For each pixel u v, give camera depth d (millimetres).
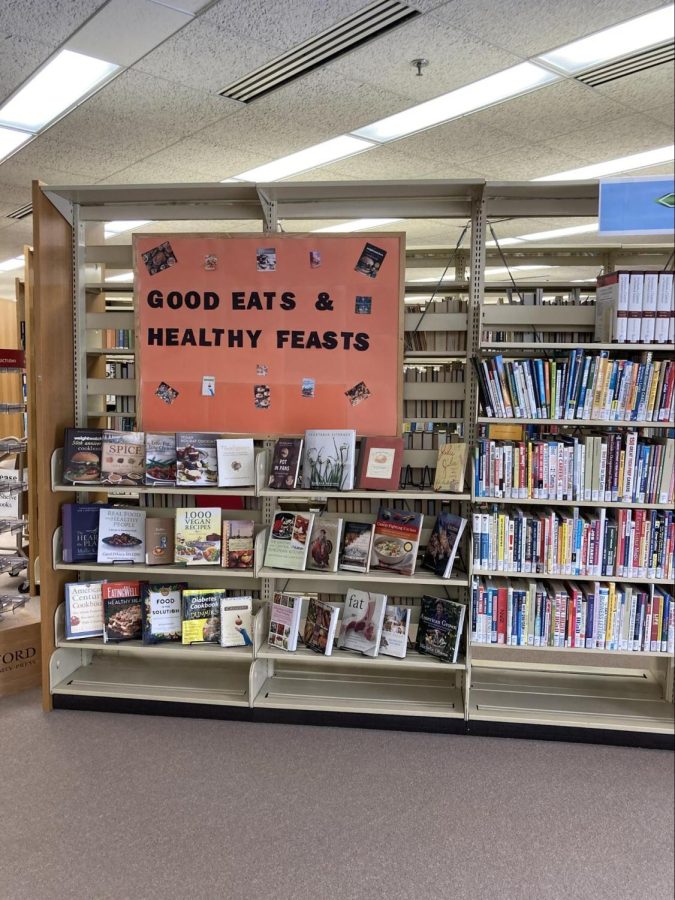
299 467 3104
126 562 3217
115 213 3355
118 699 3184
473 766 2746
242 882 2057
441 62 3586
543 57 3578
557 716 2982
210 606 3195
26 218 7043
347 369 3160
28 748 2844
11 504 4895
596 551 2889
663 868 2141
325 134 4637
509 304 3254
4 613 4555
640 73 3756
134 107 4168
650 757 2842
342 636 3154
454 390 3186
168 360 3252
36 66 3613
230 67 3631
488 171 5543
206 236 3188
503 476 2891
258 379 3207
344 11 3062
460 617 2980
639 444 2850
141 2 2979
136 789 2545
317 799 2496
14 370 4766
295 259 3154
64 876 2072
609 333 2887
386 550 3082
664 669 3219
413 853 2199
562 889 2041
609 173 5605
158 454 3137
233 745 2891
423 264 4734
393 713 3027
